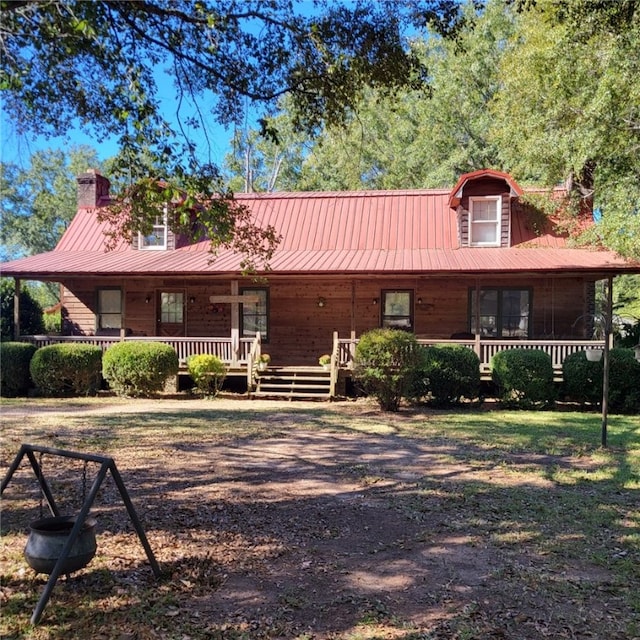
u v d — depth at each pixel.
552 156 15.34
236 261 17.33
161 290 19.39
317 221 19.97
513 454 9.06
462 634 3.65
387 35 7.29
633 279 29.66
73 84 6.80
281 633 3.65
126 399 15.61
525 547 5.19
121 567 4.58
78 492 6.57
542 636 3.65
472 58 28.25
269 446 9.48
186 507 6.17
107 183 22.20
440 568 4.72
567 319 17.58
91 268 17.08
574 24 12.26
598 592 4.29
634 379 13.55
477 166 30.11
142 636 3.56
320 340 18.73
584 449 9.39
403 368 13.25
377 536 5.45
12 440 9.35
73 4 5.32
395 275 15.89
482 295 18.05
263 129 7.83
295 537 5.38
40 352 15.70
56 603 3.95
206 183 7.65
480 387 15.30
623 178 14.53
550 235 18.12
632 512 6.18
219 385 16.45
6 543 5.02
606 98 12.99
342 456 8.84
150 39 7.10
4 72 5.21
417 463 8.42
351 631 3.69
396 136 32.78
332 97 7.72
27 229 37.50
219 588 4.29
